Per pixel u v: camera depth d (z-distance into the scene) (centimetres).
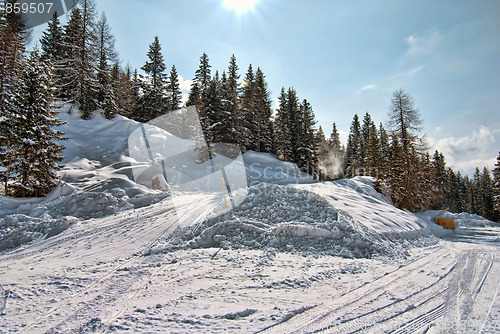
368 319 392
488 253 878
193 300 452
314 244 786
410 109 2772
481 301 460
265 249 744
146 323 376
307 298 464
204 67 4031
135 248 756
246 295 473
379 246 812
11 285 522
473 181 6925
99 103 3328
